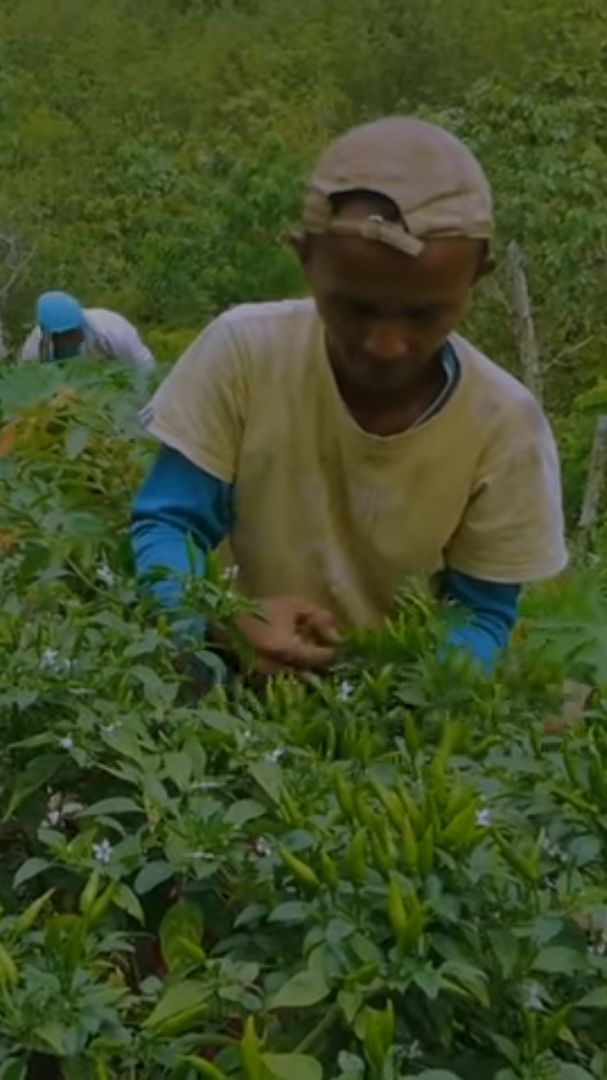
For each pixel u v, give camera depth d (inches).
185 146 1058.7
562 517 91.5
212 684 76.1
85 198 973.8
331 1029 56.5
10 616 70.7
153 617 74.4
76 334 255.0
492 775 65.9
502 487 86.2
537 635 93.5
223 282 761.6
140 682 67.4
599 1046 59.1
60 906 64.4
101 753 63.7
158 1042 53.5
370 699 73.2
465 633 83.7
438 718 72.4
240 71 1219.2
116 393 112.2
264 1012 55.2
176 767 62.5
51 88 1202.0
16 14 1315.2
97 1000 52.4
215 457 85.4
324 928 55.2
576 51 660.7
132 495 96.6
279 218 744.3
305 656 79.6
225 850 59.3
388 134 74.4
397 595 86.8
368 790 62.4
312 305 85.5
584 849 61.6
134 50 1274.6
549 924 57.4
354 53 1217.4
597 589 107.3
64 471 97.0
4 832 66.5
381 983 54.2
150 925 63.5
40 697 64.2
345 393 83.7
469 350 86.0
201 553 84.0
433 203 72.8
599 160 608.7
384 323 74.8
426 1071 54.3
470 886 56.8
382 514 85.3
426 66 1196.5
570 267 599.2
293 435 84.5
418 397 83.9
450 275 73.9
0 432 104.7
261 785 62.0
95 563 85.2
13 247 893.2
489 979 56.8
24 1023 51.5
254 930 59.0
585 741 68.7
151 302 807.1
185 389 86.1
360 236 72.3
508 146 623.8
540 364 574.6
